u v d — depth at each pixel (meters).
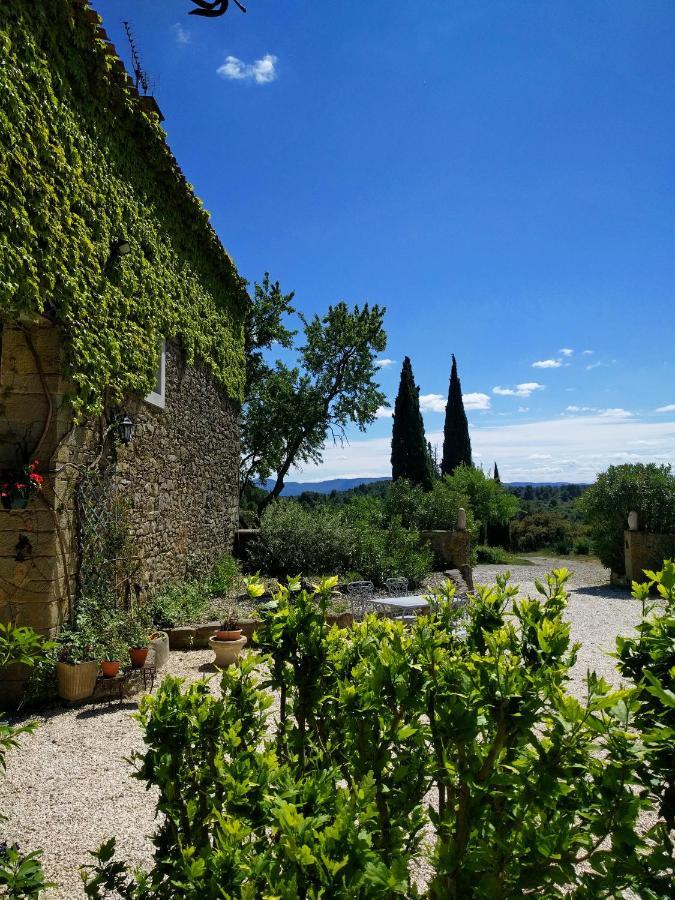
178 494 8.50
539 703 1.38
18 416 4.79
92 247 5.27
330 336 19.48
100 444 5.68
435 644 1.76
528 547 27.09
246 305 12.65
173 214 7.74
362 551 11.45
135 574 6.62
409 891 1.39
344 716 1.88
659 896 1.21
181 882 1.32
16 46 4.15
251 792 1.39
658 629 1.70
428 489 25.30
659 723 1.47
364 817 1.14
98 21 4.98
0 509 4.76
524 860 1.28
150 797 3.35
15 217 4.08
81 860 2.72
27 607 4.74
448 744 1.63
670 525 12.48
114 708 4.74
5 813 3.16
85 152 5.20
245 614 7.71
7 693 4.70
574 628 8.42
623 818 1.24
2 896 1.56
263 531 12.08
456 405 32.09
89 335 5.22
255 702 1.88
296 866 1.03
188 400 8.98
